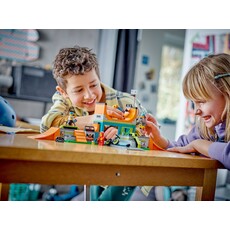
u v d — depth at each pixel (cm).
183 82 108
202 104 103
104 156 71
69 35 309
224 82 100
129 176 79
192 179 89
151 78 355
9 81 274
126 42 316
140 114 111
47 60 301
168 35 374
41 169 70
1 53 281
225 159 86
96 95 118
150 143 98
